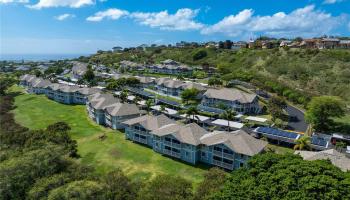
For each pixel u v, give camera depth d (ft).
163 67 565.53
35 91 456.86
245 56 585.22
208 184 127.85
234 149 177.37
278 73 465.06
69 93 385.50
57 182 139.64
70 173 152.46
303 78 424.46
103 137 245.86
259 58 547.49
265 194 100.37
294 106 343.05
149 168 188.24
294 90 376.07
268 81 409.08
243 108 307.37
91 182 131.95
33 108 363.15
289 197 95.96
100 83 481.05
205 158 194.49
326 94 370.12
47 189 136.05
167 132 206.69
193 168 187.42
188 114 269.03
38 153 165.27
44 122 299.79
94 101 307.58
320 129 253.44
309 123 269.85
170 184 126.21
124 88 422.00
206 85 424.46
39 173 155.12
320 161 116.26
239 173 122.31
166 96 394.52
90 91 385.29
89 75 494.18
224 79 446.19
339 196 93.20
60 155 168.25
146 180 170.19
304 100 337.93
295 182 101.19
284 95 367.25
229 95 322.34
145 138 229.04
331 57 461.78
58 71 635.66
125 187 132.67
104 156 207.92
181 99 367.04
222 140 185.16
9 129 261.24
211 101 334.65
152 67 586.04
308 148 202.08
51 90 415.44
